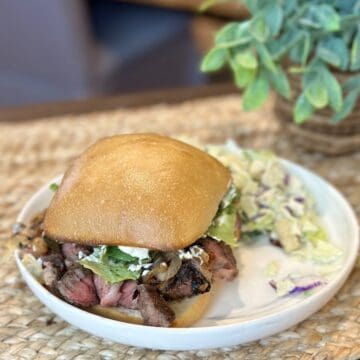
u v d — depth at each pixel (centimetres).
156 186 28
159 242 27
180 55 91
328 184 37
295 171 39
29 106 53
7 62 79
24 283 33
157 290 28
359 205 38
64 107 52
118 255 28
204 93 54
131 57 81
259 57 38
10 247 31
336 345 28
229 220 31
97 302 28
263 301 30
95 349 28
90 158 30
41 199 35
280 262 33
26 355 28
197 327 28
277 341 28
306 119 41
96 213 28
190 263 28
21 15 72
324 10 36
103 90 78
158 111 51
